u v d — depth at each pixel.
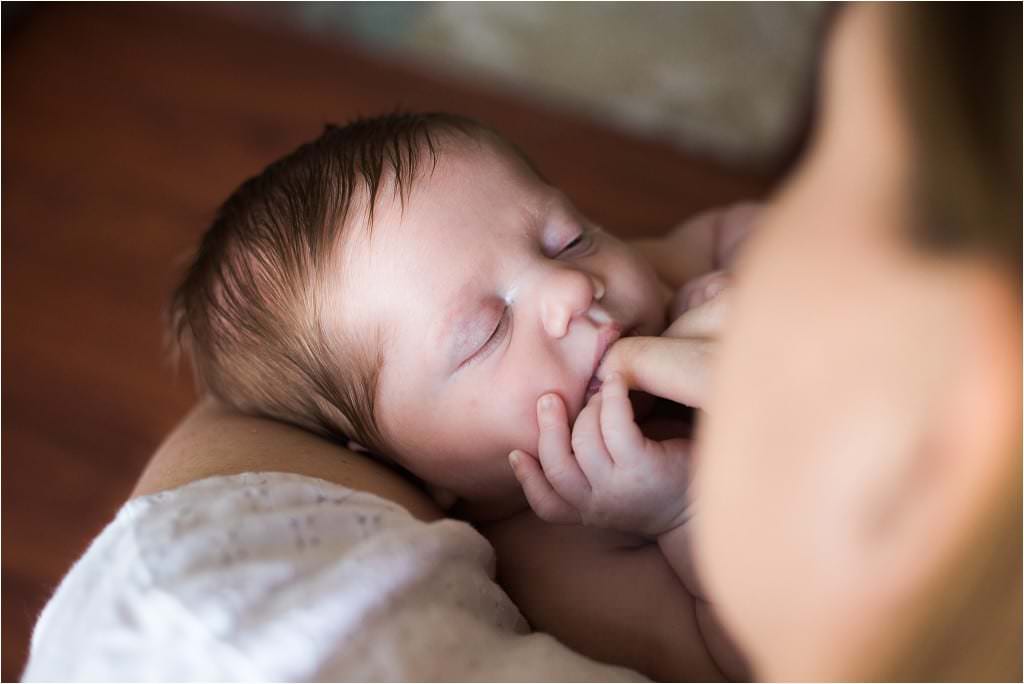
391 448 0.90
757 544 0.39
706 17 1.88
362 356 0.87
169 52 1.89
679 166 1.74
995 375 0.33
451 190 0.87
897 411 0.34
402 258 0.85
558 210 0.89
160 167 1.75
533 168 0.98
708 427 0.44
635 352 0.75
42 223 1.69
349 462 0.80
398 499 0.77
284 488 0.63
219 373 0.96
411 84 1.83
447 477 0.89
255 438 0.80
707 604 0.69
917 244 0.34
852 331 0.35
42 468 1.47
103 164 1.76
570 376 0.80
